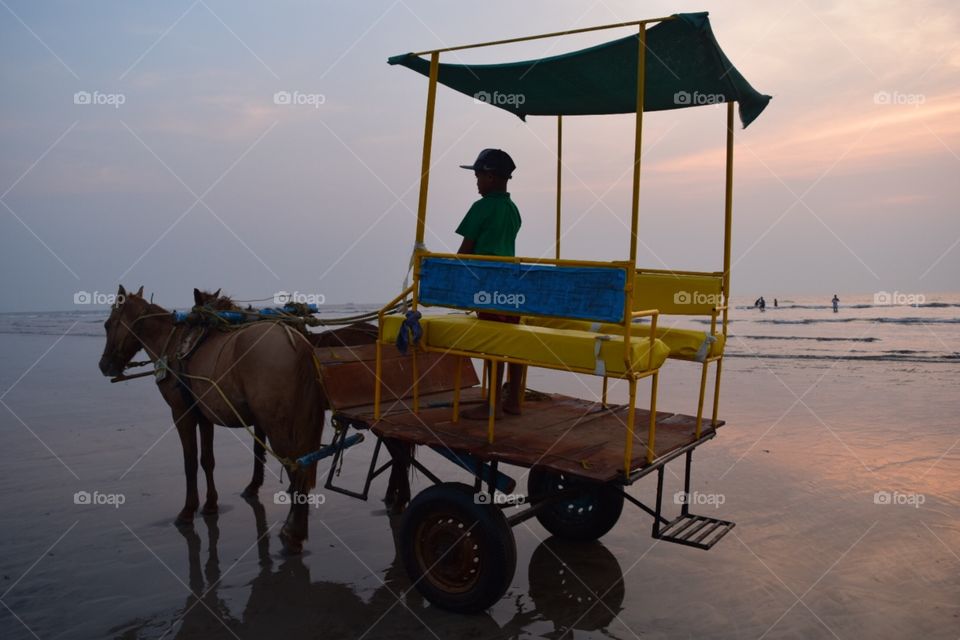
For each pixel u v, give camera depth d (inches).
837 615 177.8
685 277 201.9
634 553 221.9
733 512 260.1
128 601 186.4
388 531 241.1
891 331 1323.8
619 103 221.3
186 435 245.3
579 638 166.2
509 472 315.9
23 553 220.1
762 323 1617.9
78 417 448.1
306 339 219.6
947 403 482.6
